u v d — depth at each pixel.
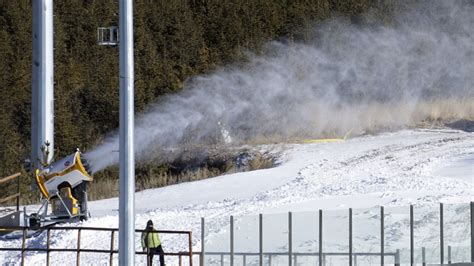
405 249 83.12
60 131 169.12
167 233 83.06
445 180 123.56
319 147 169.62
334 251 81.50
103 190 140.38
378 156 154.00
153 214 99.88
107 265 80.88
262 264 79.06
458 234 87.38
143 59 190.25
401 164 143.62
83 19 192.38
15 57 175.25
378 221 87.94
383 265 80.75
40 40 111.62
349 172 136.62
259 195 116.06
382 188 117.12
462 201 102.75
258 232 83.00
